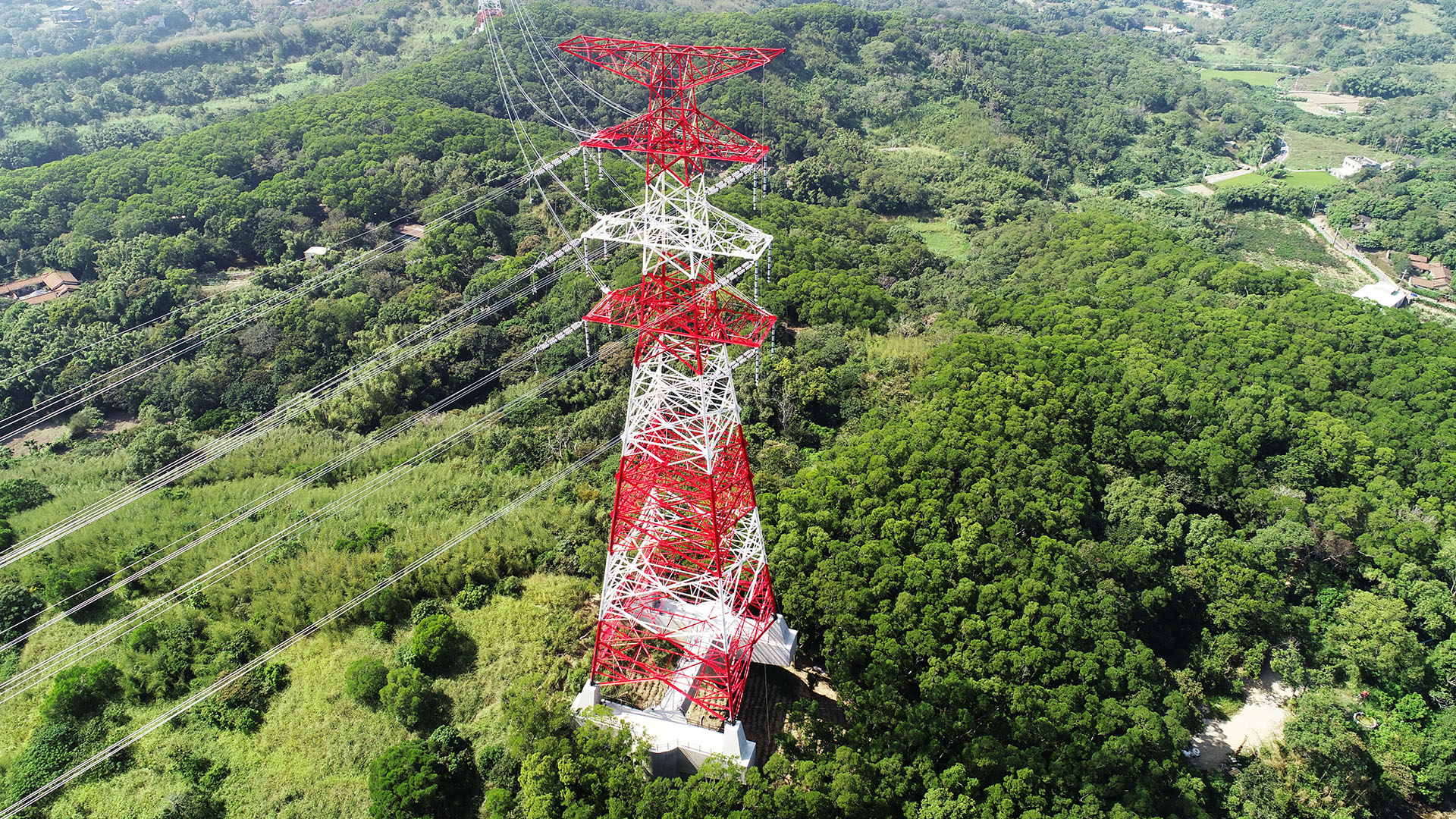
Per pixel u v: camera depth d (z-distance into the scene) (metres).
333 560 87.25
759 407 117.56
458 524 93.44
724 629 67.00
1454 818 75.62
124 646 79.12
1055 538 91.75
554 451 109.69
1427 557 93.44
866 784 62.62
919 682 73.00
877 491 94.69
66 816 65.62
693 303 64.50
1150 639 88.00
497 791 65.19
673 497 70.69
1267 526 99.06
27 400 121.62
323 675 77.06
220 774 68.81
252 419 117.75
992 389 112.50
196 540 90.69
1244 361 124.38
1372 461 107.00
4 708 74.50
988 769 66.00
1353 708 82.44
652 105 69.00
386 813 63.94
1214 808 72.75
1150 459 105.12
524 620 82.31
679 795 60.59
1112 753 67.25
